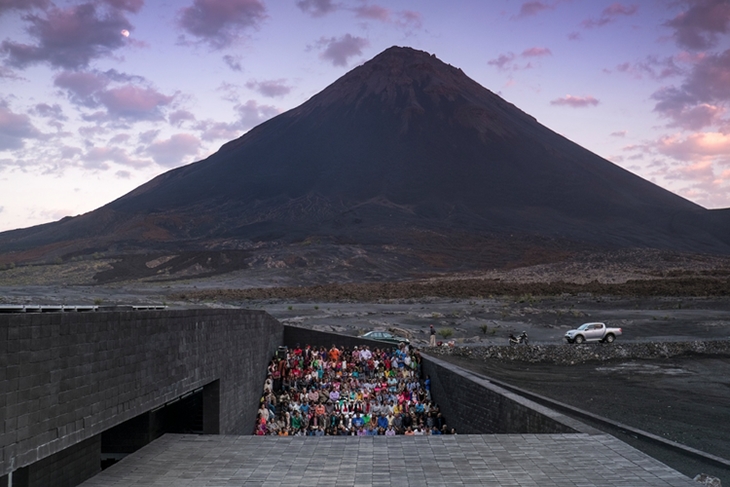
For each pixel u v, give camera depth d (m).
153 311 19.77
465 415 32.22
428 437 21.50
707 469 25.12
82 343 15.44
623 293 121.25
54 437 14.23
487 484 16.56
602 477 17.02
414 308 99.81
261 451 20.03
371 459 19.02
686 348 62.72
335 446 20.58
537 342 65.69
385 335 58.28
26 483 17.08
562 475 17.23
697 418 38.06
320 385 38.31
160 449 20.33
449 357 58.62
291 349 46.25
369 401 35.47
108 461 23.98
